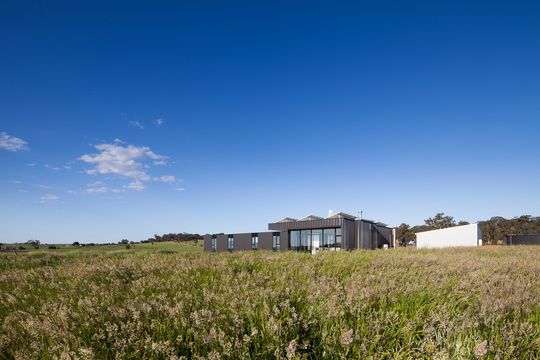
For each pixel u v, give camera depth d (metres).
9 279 8.82
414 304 4.74
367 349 3.44
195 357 3.28
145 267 8.68
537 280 7.47
